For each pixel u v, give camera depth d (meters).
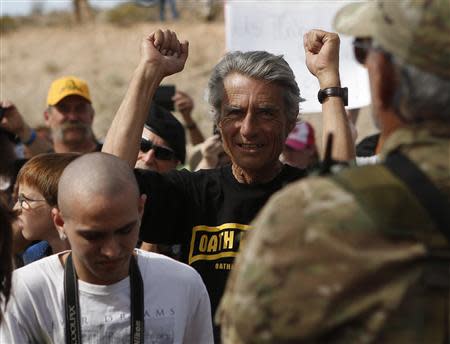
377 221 1.76
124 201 2.47
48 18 23.55
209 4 20.73
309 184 1.84
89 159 2.53
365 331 1.75
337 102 2.98
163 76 3.04
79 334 2.61
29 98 18.38
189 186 3.20
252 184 3.15
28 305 2.62
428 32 1.84
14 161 4.75
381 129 1.99
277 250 1.79
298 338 1.76
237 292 1.82
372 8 1.98
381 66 1.93
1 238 2.45
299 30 4.45
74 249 2.52
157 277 2.69
